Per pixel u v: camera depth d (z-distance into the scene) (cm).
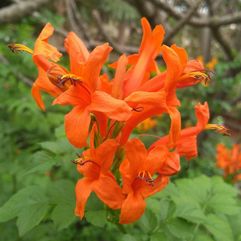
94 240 21
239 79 48
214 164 43
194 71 15
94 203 15
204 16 58
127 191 14
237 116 77
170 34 45
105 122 15
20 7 36
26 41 31
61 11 60
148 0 44
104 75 16
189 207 16
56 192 15
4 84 36
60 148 17
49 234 20
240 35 67
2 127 31
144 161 14
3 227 23
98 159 14
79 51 14
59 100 14
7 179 30
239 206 18
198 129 16
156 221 16
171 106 14
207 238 16
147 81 15
